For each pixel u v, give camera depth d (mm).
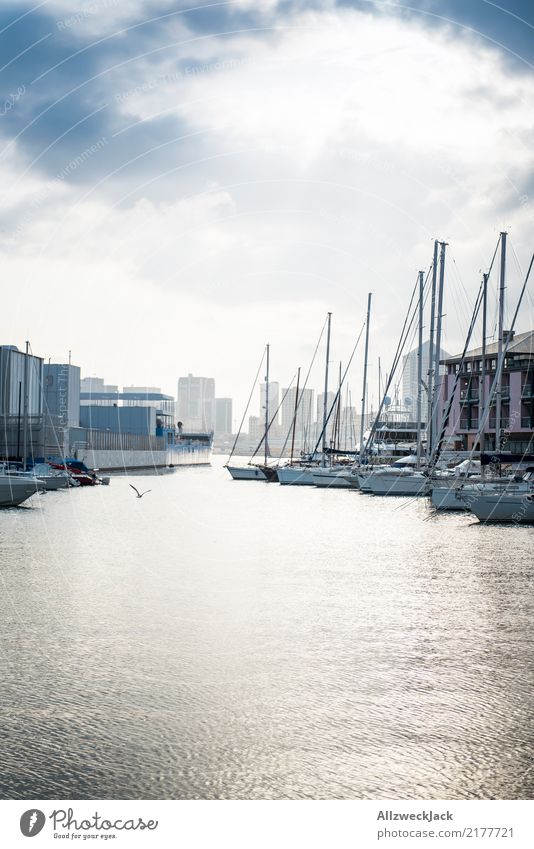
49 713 14758
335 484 96375
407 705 15305
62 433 115312
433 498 59406
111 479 121312
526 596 25594
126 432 169875
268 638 20172
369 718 14617
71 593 25906
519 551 36750
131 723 14289
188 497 78562
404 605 24188
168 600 24859
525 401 87500
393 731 14000
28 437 103938
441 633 20766
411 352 103625
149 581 28328
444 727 14195
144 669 17484
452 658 18469
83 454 126188
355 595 25766
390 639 20156
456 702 15492
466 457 69750
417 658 18453
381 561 33594
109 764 12648
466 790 11953
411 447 97875
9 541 39875
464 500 57625
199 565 32281
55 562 32688
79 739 13578
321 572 30578
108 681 16625
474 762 12805
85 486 97500
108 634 20484
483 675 17172
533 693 16047
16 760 12758
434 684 16547
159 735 13758
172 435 197500
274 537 43000
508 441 86625
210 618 22375
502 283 56500
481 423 59938
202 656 18516
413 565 32406
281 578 29125
